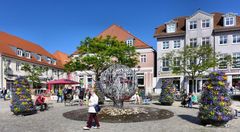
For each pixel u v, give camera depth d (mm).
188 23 42188
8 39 48719
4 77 41406
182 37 42844
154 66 46625
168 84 21812
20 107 14992
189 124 11836
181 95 27875
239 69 38219
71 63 30812
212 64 32812
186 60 35312
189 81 40875
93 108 10773
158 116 14070
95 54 29688
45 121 12898
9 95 31453
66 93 25844
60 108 19219
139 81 46688
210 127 11141
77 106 20812
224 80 11398
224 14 40250
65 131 10398
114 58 34469
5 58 42000
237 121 12906
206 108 11273
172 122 12367
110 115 14023
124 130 10484
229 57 35312
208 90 11406
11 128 11109
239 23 39594
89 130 10547
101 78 16234
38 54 53656
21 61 46531
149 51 46406
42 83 50094
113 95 16141
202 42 41156
